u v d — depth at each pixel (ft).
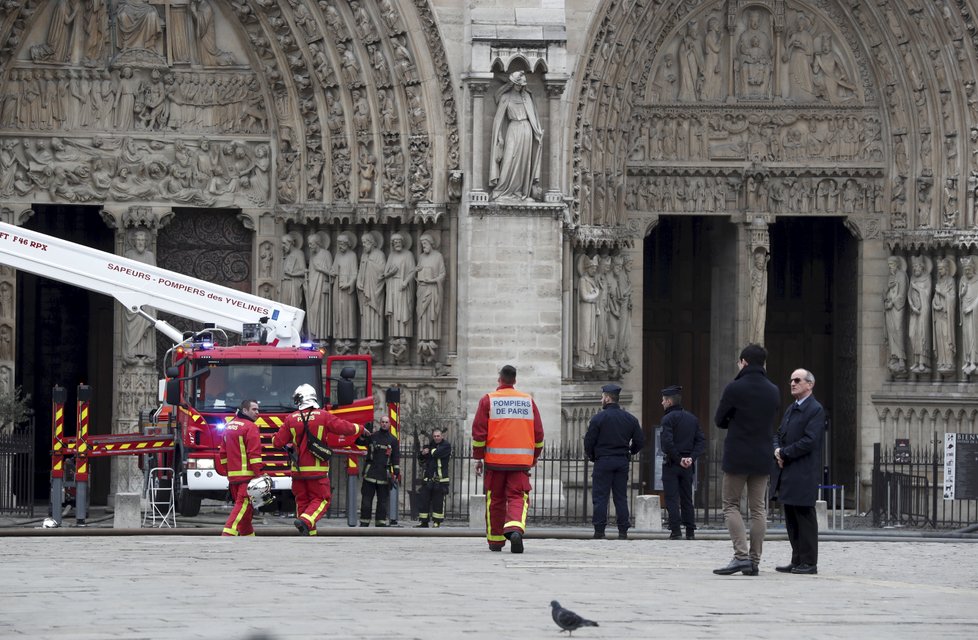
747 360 132.67
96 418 304.71
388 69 260.21
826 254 313.32
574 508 250.57
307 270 269.85
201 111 274.36
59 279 227.61
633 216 277.64
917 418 279.08
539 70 252.83
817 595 111.75
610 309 269.85
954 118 273.13
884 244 282.97
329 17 262.26
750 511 132.05
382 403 264.31
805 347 314.35
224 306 229.45
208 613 93.30
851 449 293.02
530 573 125.08
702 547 177.37
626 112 272.10
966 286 272.10
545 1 253.85
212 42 273.33
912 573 144.87
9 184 268.41
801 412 135.64
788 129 282.15
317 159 267.59
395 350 263.90
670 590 113.09
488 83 253.03
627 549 170.09
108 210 271.69
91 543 162.40
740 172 280.10
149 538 174.29
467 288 254.27
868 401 283.79
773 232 313.94
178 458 217.15
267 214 274.36
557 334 254.06
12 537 179.42
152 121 272.92
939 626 94.32
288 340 227.40
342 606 97.96
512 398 148.46
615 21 262.26
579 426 264.93
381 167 262.47
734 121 280.51
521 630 87.25
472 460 254.68
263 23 269.03
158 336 276.62
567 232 259.60
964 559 165.37
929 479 276.00
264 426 212.43
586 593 109.09
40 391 310.45
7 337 266.16
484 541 175.01
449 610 96.63
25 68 268.62
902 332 280.10
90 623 87.97
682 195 279.49
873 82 281.95
